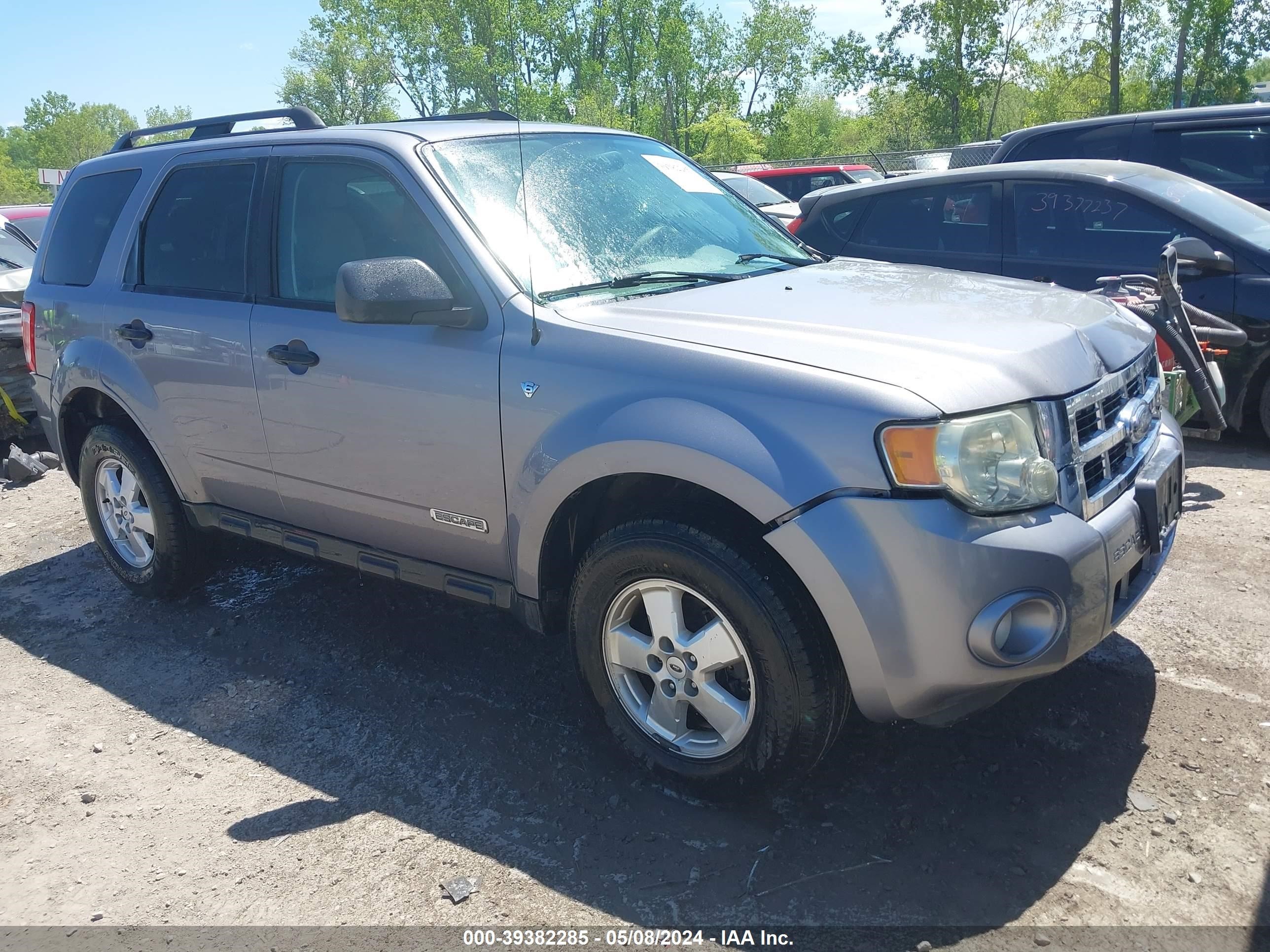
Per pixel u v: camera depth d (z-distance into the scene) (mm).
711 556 2662
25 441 7793
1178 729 3141
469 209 3266
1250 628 3732
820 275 3521
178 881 2777
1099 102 42281
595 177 3684
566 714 3496
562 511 3004
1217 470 5633
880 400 2451
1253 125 7586
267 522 3996
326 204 3570
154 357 4047
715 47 58875
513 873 2723
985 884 2566
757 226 4059
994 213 6672
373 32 61094
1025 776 2973
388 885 2709
